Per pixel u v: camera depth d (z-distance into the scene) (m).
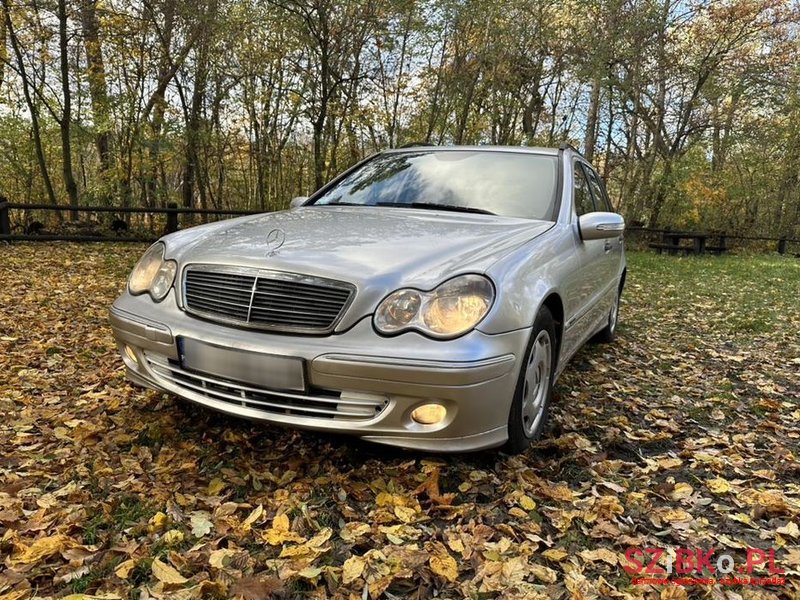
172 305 2.47
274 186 18.25
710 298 7.76
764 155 21.98
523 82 18.00
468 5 14.33
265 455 2.50
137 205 15.21
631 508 2.20
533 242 2.69
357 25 13.04
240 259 2.35
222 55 14.34
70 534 1.91
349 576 1.72
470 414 2.10
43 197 16.05
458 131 16.83
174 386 2.46
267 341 2.17
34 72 12.52
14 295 5.85
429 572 1.78
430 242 2.47
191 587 1.67
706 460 2.64
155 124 14.26
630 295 7.87
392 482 2.28
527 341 2.29
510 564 1.80
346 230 2.63
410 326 2.09
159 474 2.32
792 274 11.46
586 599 1.67
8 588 1.64
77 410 2.98
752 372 4.16
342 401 2.12
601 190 4.65
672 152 20.28
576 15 16.72
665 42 17.41
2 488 2.17
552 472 2.45
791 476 2.56
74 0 11.66
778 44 18.86
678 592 1.71
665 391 3.67
